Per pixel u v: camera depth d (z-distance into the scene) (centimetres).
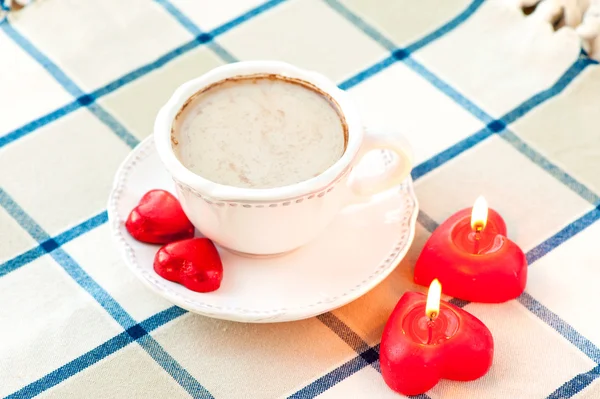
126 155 75
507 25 80
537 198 73
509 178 73
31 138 75
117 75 78
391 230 69
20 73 78
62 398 66
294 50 80
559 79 77
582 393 66
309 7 82
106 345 67
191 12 81
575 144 75
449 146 75
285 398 66
